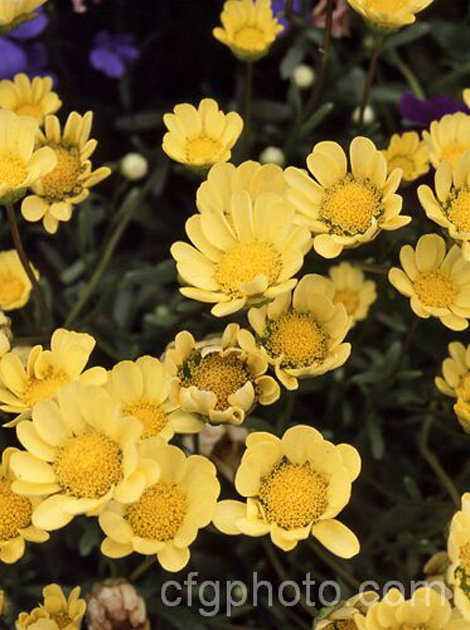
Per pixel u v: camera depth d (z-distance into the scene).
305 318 0.42
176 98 0.60
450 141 0.46
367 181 0.42
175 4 0.59
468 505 0.38
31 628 0.40
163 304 0.54
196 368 0.40
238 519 0.39
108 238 0.53
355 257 0.51
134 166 0.51
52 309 0.55
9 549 0.41
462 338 0.51
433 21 0.58
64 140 0.46
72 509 0.37
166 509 0.39
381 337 0.54
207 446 0.46
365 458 0.50
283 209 0.41
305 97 0.57
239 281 0.41
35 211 0.45
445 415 0.48
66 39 0.59
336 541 0.38
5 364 0.41
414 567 0.47
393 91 0.56
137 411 0.40
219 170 0.42
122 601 0.41
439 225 0.44
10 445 0.49
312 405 0.53
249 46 0.48
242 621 0.49
